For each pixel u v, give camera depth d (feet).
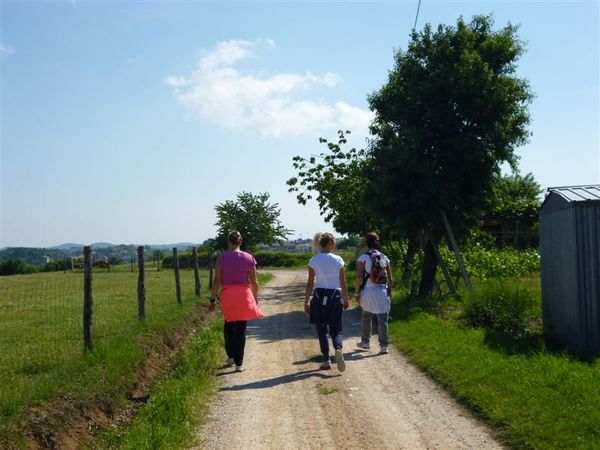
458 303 50.93
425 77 53.78
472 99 51.90
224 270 28.60
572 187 35.94
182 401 22.31
